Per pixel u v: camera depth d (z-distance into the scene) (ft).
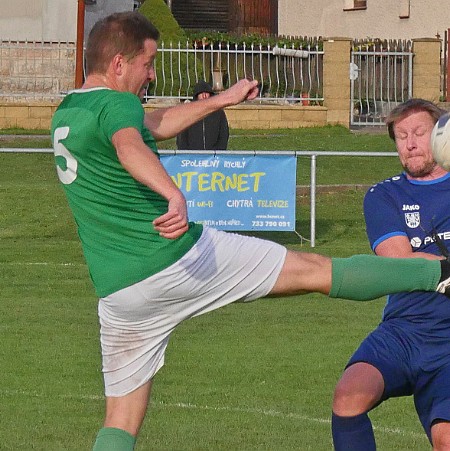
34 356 65.31
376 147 160.15
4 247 106.11
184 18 286.05
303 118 184.96
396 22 236.02
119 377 36.14
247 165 99.60
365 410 36.22
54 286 87.56
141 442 49.16
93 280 35.29
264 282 35.17
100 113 33.78
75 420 52.80
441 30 225.35
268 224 100.37
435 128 36.68
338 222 119.55
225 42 188.55
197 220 99.60
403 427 52.44
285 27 265.95
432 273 35.22
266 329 73.10
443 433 35.68
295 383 59.57
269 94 192.24
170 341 69.36
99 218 34.53
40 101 185.98
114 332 35.81
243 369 62.34
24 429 51.16
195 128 112.16
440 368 36.73
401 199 38.70
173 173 98.78
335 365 63.31
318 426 51.88
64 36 195.52
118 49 35.35
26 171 146.92
